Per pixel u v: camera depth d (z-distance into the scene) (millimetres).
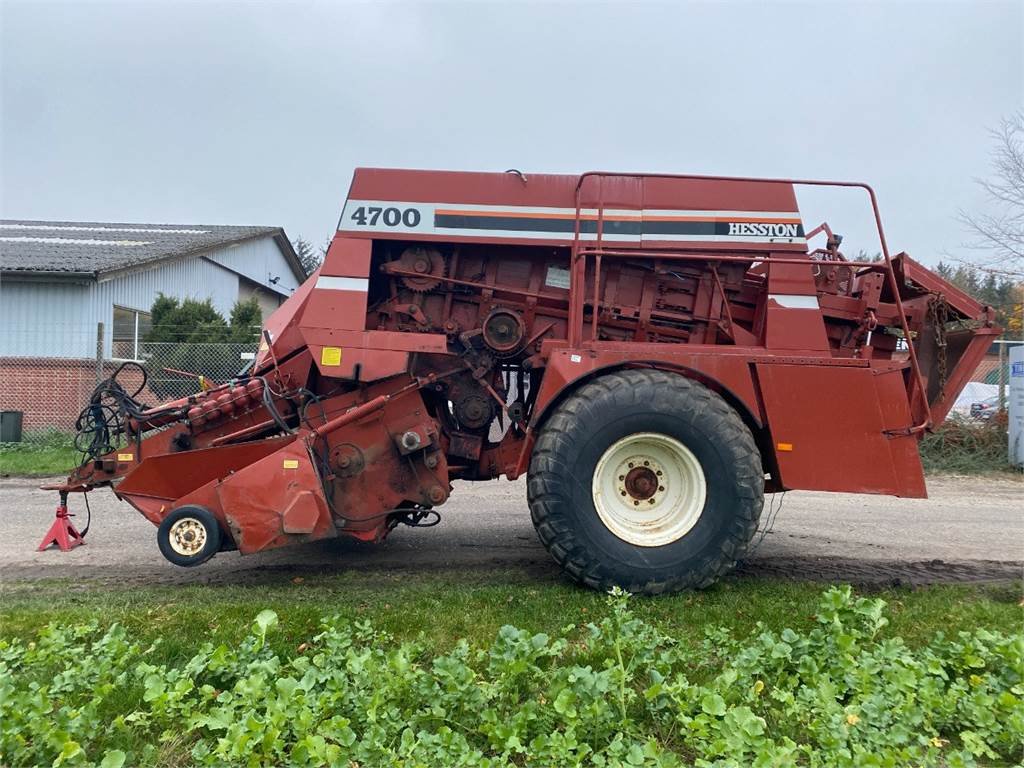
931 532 6539
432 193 4613
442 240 4613
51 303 15711
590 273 4809
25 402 14289
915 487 4301
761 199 4551
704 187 4570
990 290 17984
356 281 4566
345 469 4586
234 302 25141
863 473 4289
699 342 4828
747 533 4172
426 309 4914
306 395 4680
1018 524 6945
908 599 4254
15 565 5172
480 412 4941
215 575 4906
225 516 4324
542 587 4469
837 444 4293
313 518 4312
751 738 2467
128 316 17703
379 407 4574
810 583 4637
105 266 16016
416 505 4695
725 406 4242
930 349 4844
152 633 3574
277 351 4945
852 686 2875
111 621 3736
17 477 9305
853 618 3332
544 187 4621
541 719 2670
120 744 2602
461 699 2762
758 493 4176
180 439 5070
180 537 4324
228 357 13484
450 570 5023
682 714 2680
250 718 2492
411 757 2453
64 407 14297
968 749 2541
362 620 3746
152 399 13133
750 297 4836
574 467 4168
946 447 11125
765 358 4324
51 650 3127
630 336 4914
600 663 3162
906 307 4793
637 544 4215
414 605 4043
